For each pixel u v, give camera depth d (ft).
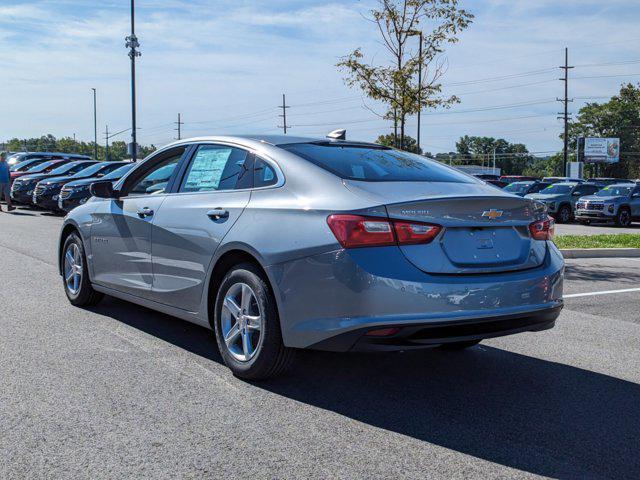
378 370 14.99
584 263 36.19
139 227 16.96
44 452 10.24
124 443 10.62
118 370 14.32
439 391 13.67
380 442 10.94
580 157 321.11
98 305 20.77
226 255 14.26
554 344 17.81
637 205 78.59
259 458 10.19
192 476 9.53
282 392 13.26
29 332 17.37
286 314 12.63
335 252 11.93
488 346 17.46
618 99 363.56
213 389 13.26
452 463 10.21
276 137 15.49
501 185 102.94
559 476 9.87
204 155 16.21
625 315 21.81
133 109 94.99
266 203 13.57
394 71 42.57
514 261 12.96
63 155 92.43
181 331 17.74
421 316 11.64
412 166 14.87
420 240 11.94
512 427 11.76
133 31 94.02
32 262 29.73
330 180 13.06
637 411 12.75
